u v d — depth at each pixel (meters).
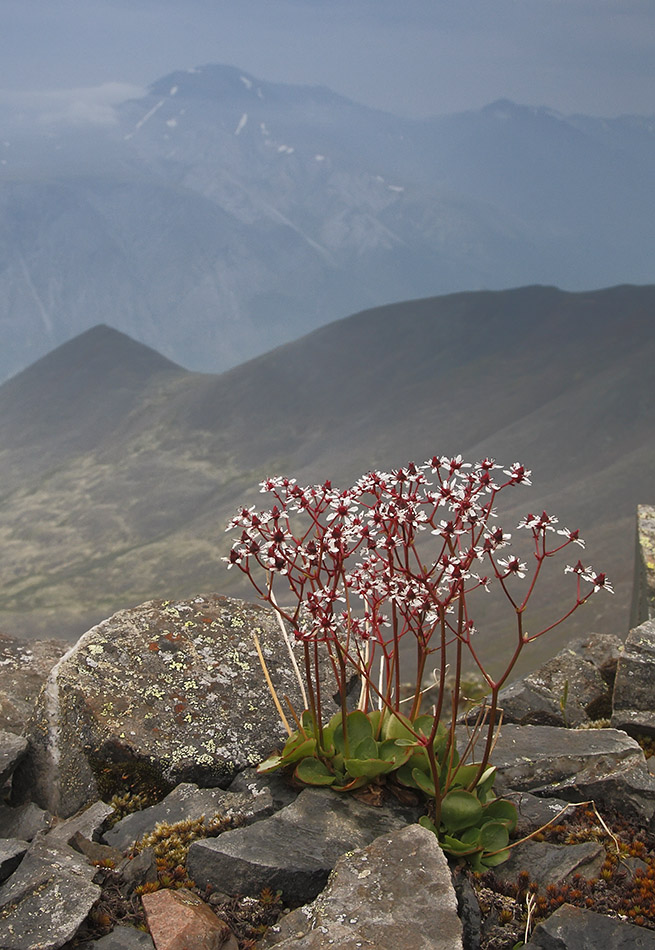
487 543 0.42
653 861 0.44
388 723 0.49
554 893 0.43
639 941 0.40
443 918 0.40
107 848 0.46
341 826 0.45
